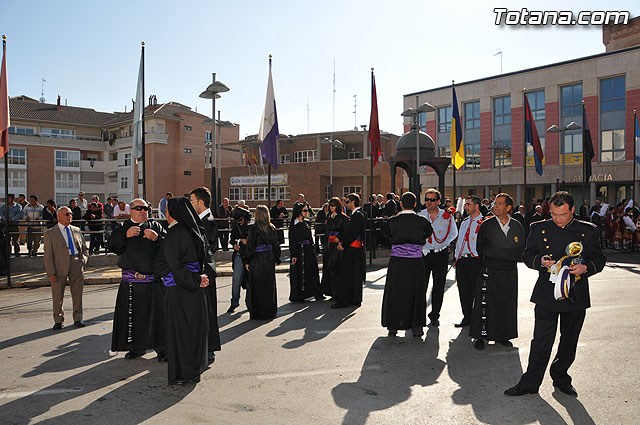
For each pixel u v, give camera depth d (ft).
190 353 16.17
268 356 19.45
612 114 108.37
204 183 188.24
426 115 140.46
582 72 111.75
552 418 13.43
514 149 123.44
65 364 18.70
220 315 27.30
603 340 21.20
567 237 14.62
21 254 43.14
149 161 183.42
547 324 14.88
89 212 48.96
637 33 124.77
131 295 18.99
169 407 14.42
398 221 22.43
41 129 197.88
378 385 16.15
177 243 15.79
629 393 15.23
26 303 30.81
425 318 22.57
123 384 16.44
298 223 31.01
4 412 14.14
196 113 193.06
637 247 62.64
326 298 32.50
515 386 15.39
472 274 23.99
